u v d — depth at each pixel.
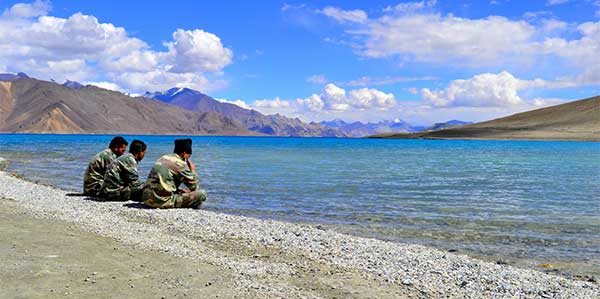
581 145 126.94
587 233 14.12
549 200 20.95
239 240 12.14
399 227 14.89
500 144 141.25
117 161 18.34
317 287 8.30
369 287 8.45
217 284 8.13
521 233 14.05
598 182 28.86
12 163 41.22
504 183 28.08
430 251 11.50
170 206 16.77
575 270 10.37
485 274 9.52
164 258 9.84
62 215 14.74
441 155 67.88
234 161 47.97
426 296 8.09
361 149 93.56
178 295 7.43
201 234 12.73
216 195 21.61
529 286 8.80
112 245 10.80
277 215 16.77
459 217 16.66
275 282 8.47
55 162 42.78
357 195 22.02
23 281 7.70
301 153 70.31
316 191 23.33
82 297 7.11
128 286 7.75
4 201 17.25
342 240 12.33
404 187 25.39
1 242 10.30
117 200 18.39
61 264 8.80
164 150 74.12
